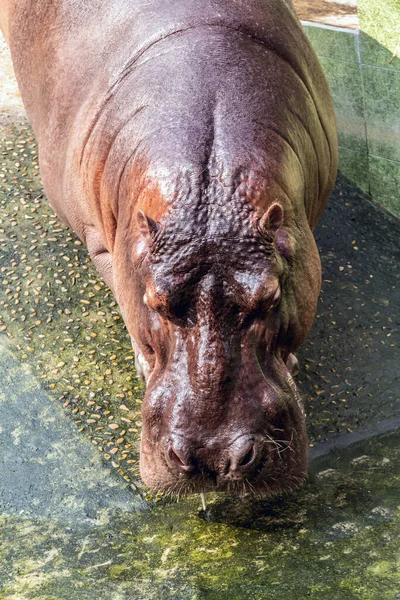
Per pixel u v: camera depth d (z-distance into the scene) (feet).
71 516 12.75
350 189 18.24
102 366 14.75
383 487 12.73
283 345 11.44
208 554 11.89
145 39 12.63
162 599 11.19
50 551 12.21
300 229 11.75
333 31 17.44
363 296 15.93
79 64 13.55
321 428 13.75
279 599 10.95
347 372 14.61
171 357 10.68
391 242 17.08
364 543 11.70
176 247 10.57
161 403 10.68
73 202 14.01
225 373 10.43
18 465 13.48
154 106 11.86
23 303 15.71
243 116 11.54
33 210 17.29
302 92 12.57
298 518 12.32
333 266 16.56
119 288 12.00
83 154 13.12
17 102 20.57
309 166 12.55
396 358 14.80
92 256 14.33
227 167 11.03
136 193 11.48
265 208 10.96
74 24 13.79
